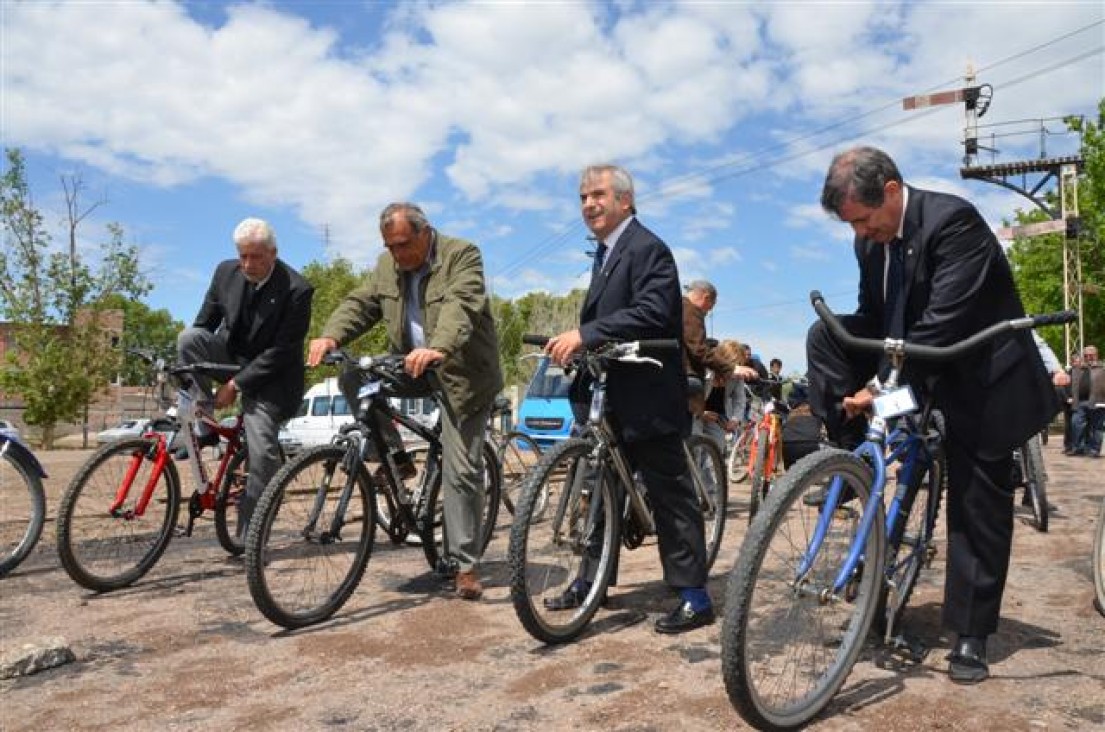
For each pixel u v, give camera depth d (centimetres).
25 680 330
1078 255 2619
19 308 2667
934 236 301
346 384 448
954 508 312
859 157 306
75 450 2619
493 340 441
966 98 2655
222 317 538
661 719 277
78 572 450
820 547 272
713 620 384
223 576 502
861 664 322
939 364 312
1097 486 866
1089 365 1346
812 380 347
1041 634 359
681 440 375
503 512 729
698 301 653
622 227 388
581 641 362
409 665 337
